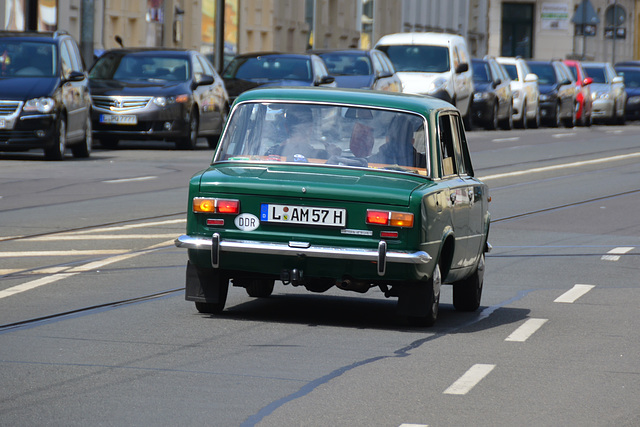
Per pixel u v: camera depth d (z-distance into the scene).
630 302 20.41
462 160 19.38
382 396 13.15
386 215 16.59
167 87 50.28
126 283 20.47
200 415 12.16
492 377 14.27
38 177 37.59
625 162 51.94
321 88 18.72
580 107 87.81
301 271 16.86
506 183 42.19
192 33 81.62
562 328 17.83
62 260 22.69
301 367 14.50
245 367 14.41
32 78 43.22
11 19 61.16
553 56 161.12
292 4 102.88
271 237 16.83
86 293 19.36
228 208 16.94
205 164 44.19
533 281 22.55
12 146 42.22
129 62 51.62
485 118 74.00
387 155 17.70
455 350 15.91
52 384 13.31
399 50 68.69
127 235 26.34
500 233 29.53
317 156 17.75
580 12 116.44
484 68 75.75
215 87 53.91
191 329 16.73
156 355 14.95
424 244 16.75
